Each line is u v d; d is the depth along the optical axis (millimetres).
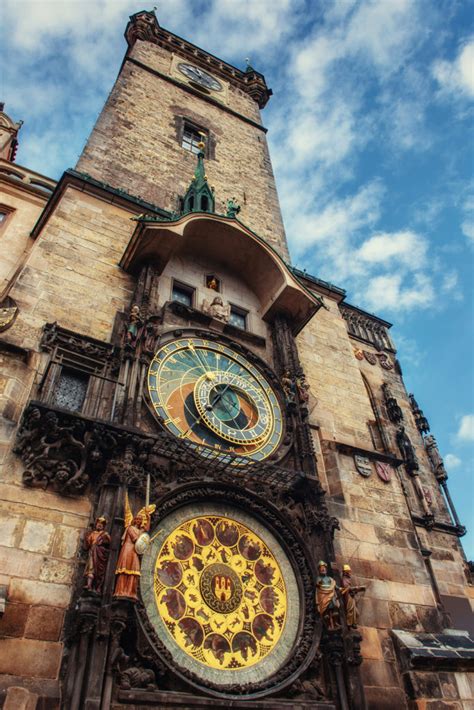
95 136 25484
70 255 16797
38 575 10289
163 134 28844
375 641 13188
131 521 10602
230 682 10547
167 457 12914
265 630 11641
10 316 13867
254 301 19703
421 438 28344
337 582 12969
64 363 13797
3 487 10992
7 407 12086
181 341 16016
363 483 16578
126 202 19844
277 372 17469
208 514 12633
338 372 20391
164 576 11188
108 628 9406
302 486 14102
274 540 13109
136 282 17250
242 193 28766
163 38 38938
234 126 34750
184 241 18812
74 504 11453
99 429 11805
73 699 8656
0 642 9352
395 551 15414
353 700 11141
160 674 9844
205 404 14727
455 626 20188
